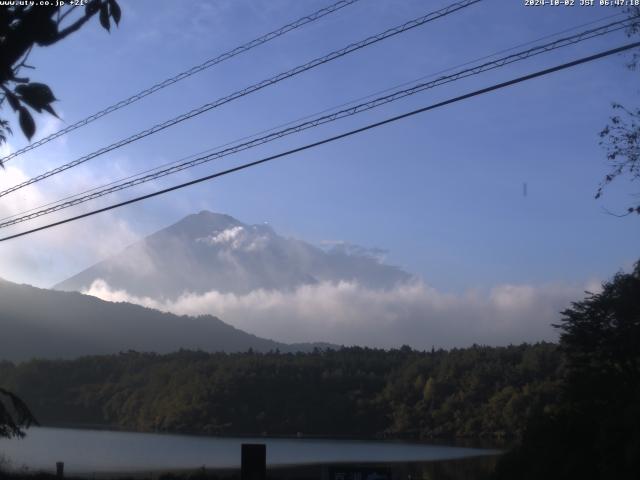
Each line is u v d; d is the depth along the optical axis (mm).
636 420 20312
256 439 100875
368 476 18797
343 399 114375
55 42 5055
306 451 84188
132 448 88062
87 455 78750
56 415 129375
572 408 27297
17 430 23797
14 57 4863
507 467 28484
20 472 37312
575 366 30547
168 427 116188
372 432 106000
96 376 145000
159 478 43469
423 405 107188
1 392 23844
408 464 67188
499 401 95062
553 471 24875
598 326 30500
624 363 29188
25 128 5027
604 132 16875
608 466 21328
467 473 58156
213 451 86188
